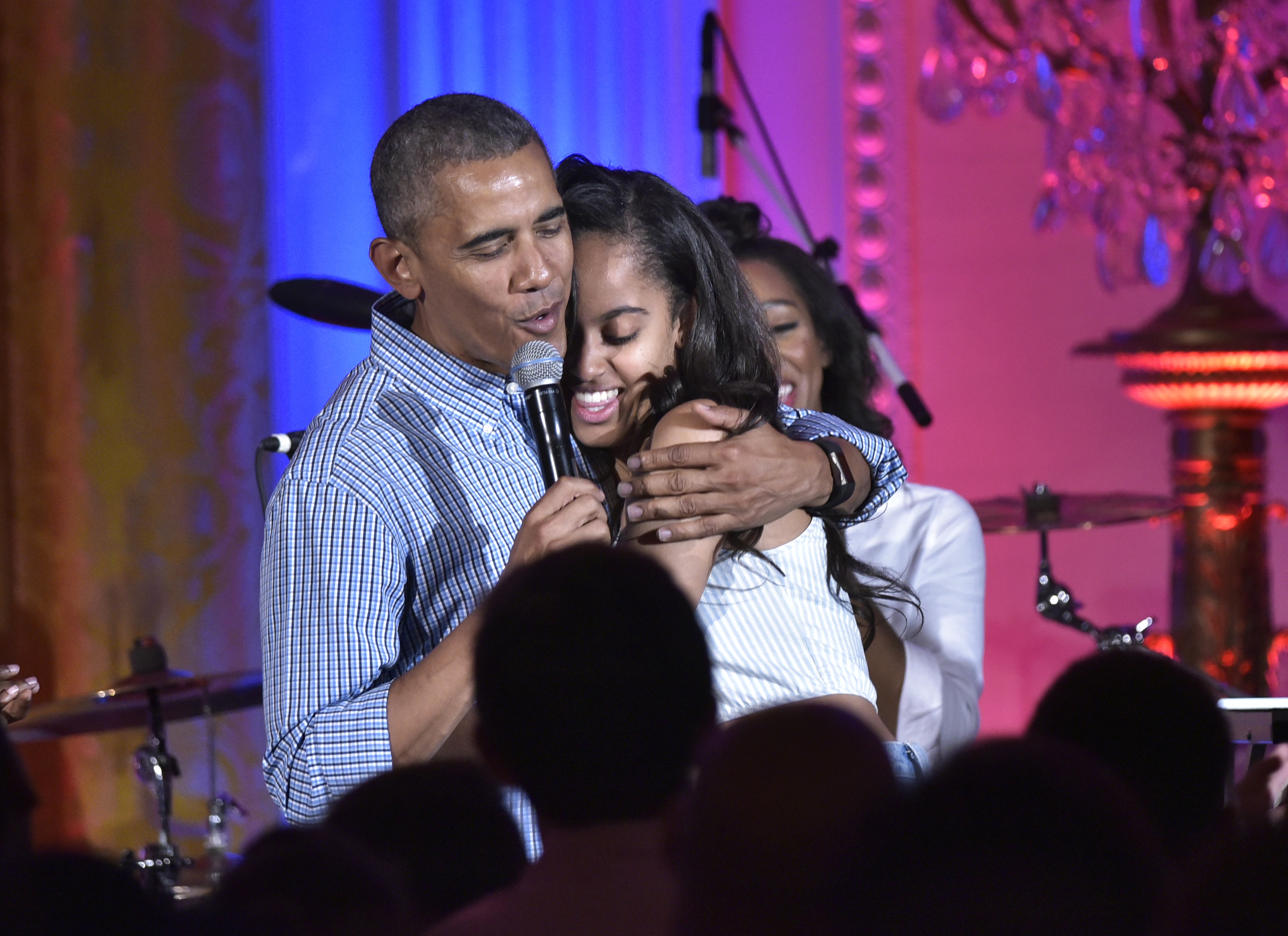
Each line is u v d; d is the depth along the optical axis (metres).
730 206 10.95
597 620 3.98
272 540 6.29
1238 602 18.81
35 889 3.24
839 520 7.09
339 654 6.06
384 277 6.73
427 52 18.91
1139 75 17.53
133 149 17.50
